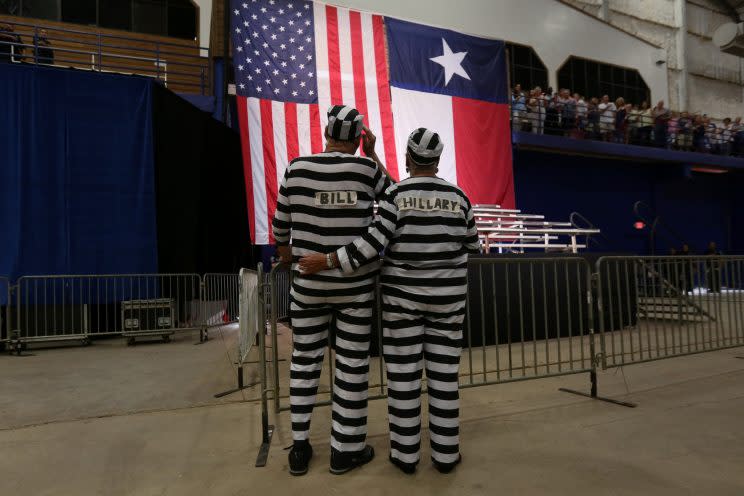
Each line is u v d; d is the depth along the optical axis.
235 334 7.79
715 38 15.41
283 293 8.45
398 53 9.09
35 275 6.74
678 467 2.23
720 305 4.63
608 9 17.48
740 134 17.25
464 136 9.55
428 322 2.25
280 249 2.42
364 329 2.23
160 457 2.48
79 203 7.05
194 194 8.05
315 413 3.24
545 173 14.23
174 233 7.75
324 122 8.29
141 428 2.96
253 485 2.13
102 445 2.66
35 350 6.34
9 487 2.14
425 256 2.15
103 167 7.21
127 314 6.85
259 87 7.98
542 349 5.43
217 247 8.95
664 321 4.18
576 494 1.99
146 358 5.58
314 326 2.28
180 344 6.77
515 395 3.56
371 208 2.25
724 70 20.09
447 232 2.19
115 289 7.05
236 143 9.59
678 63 18.78
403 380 2.19
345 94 8.54
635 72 17.59
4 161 6.74
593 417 3.01
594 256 6.47
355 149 2.27
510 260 3.25
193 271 7.95
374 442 2.65
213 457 2.47
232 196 9.49
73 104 7.10
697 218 17.25
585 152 14.10
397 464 2.25
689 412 3.08
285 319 8.45
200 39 12.55
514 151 13.53
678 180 16.34
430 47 9.41
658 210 16.28
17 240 6.69
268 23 8.16
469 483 2.10
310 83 8.30
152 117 7.46
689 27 19.30
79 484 2.16
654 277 4.42
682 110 18.58
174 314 7.16
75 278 6.84
